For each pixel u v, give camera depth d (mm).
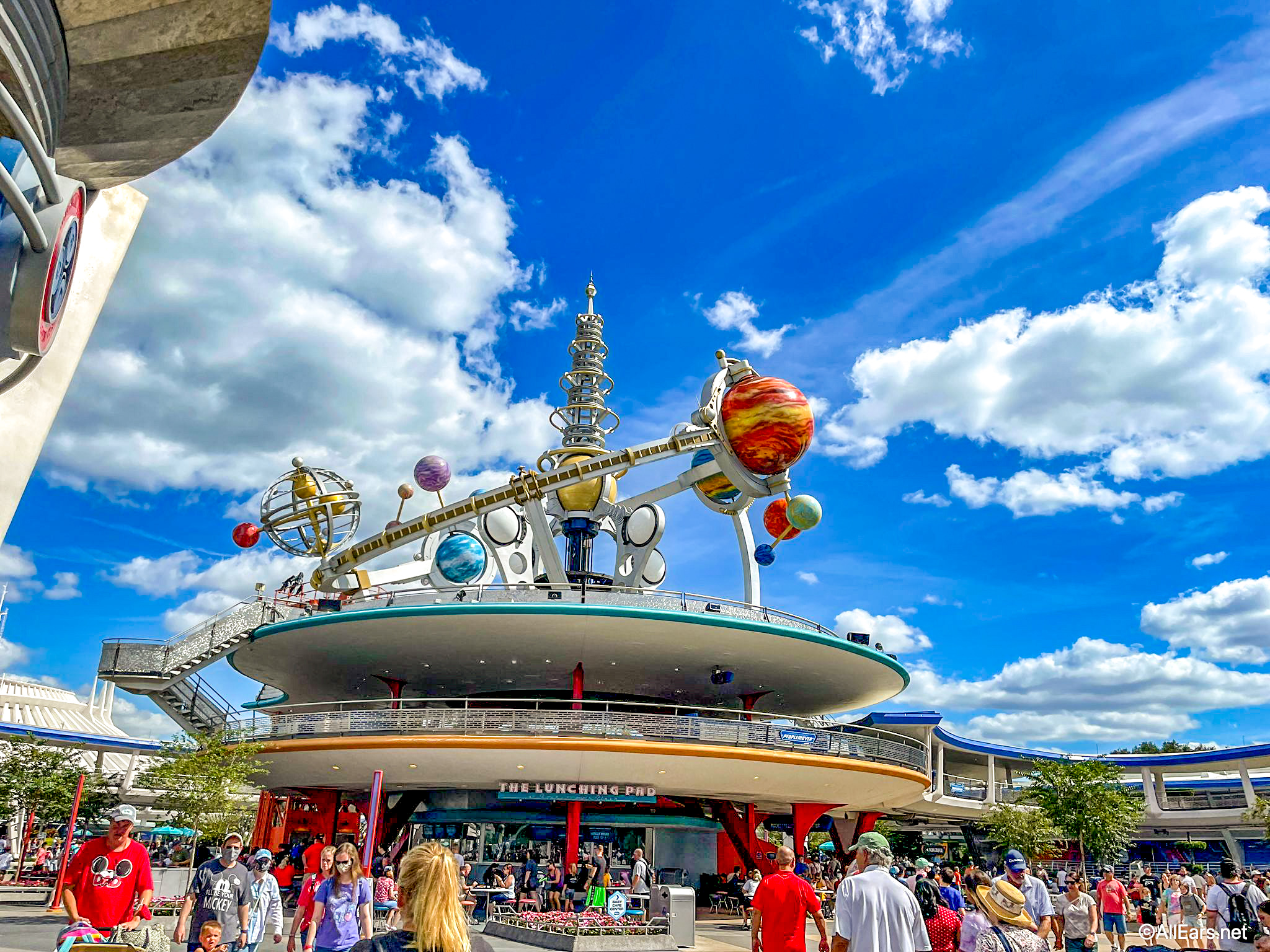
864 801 44781
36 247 6773
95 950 9617
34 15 6168
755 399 42438
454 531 45531
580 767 36688
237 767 37938
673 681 48500
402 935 5168
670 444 42469
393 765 37562
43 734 58500
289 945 15039
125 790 55094
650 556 45938
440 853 5426
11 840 50250
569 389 50594
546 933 25203
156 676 43438
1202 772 85562
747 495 43688
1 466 8430
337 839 48312
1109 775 56406
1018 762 77375
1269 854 76000
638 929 25219
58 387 9055
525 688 50781
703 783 38188
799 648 42469
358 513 45375
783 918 11344
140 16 6812
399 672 48344
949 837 87375
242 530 44031
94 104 7520
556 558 42781
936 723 67438
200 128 8195
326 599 42875
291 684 54344
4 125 6465
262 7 7008
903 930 8430
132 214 10094
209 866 12148
